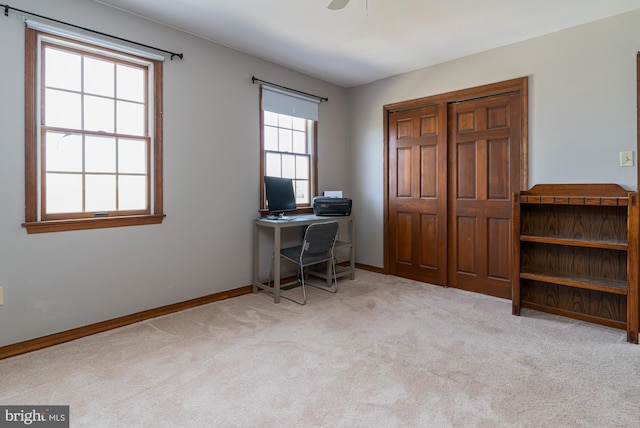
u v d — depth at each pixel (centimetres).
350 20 276
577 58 284
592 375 194
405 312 297
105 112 261
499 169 335
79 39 241
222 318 282
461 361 211
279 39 312
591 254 279
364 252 455
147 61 278
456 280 369
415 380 189
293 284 384
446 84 366
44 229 231
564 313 287
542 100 304
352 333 253
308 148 423
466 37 307
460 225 364
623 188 265
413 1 245
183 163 301
